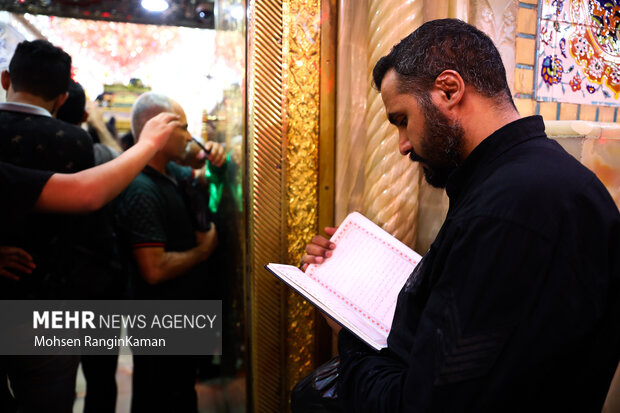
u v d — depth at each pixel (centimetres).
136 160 121
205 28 276
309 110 133
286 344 140
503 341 52
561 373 56
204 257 186
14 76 131
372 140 128
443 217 134
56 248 133
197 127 317
